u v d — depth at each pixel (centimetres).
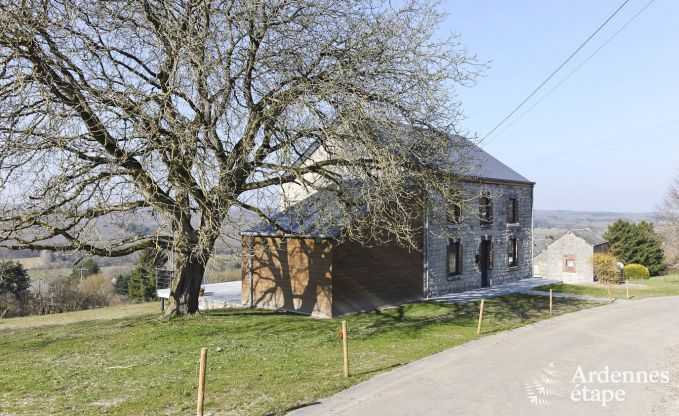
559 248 4047
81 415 768
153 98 1150
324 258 1811
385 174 1302
